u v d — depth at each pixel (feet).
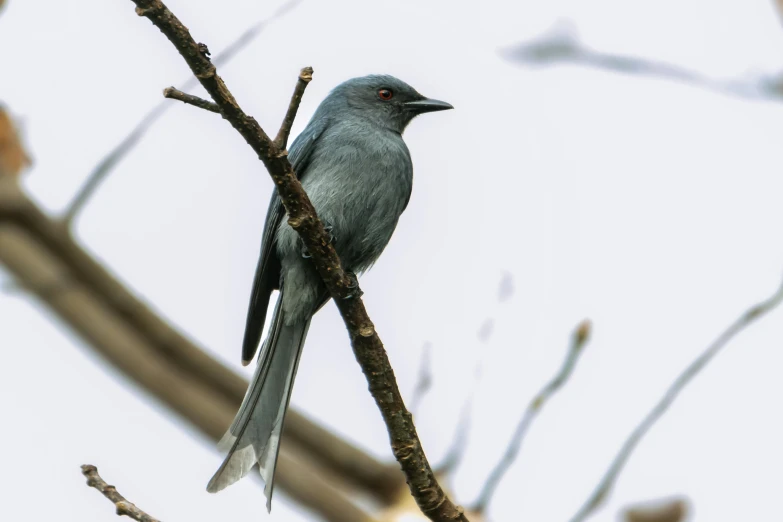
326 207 39.91
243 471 31.91
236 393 43.52
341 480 40.68
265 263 39.17
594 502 33.45
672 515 34.96
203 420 42.63
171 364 43.21
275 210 38.68
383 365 30.40
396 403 30.40
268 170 29.50
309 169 40.98
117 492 27.58
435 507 30.25
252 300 39.27
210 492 31.24
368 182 40.29
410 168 41.78
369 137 41.01
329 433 40.98
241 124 28.58
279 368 36.55
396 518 39.09
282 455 39.81
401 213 42.24
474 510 34.30
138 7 26.73
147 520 27.20
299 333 37.22
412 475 30.14
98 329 42.50
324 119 42.45
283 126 29.01
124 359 42.75
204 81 27.78
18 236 42.11
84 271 43.14
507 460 34.68
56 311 42.86
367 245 40.83
